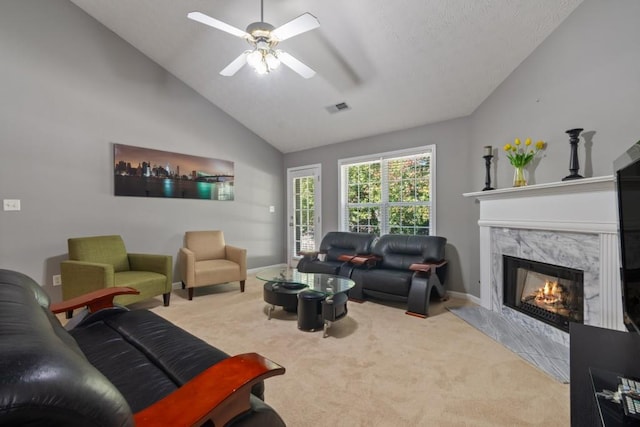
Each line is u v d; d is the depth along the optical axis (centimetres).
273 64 241
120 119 366
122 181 367
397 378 191
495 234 306
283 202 571
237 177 495
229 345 238
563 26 232
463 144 374
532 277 276
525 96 274
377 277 339
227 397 83
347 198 500
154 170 395
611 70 195
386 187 449
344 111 416
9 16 292
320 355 222
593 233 205
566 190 222
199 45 357
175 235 418
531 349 226
